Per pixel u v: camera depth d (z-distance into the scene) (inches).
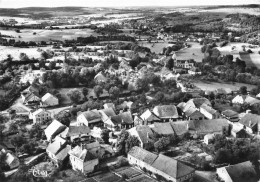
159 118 6855.3
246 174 4298.7
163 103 7805.1
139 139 5447.8
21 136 5669.3
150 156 4749.0
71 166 4945.9
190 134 5930.1
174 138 5664.4
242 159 4869.6
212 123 6117.1
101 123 6702.8
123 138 5408.5
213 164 4810.5
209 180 4402.1
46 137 6038.4
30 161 4970.5
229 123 6259.8
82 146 4943.4
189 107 7194.9
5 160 4926.2
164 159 4586.6
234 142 5196.9
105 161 5068.9
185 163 4857.3
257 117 6333.7
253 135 5994.1
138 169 4805.6
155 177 4534.9
